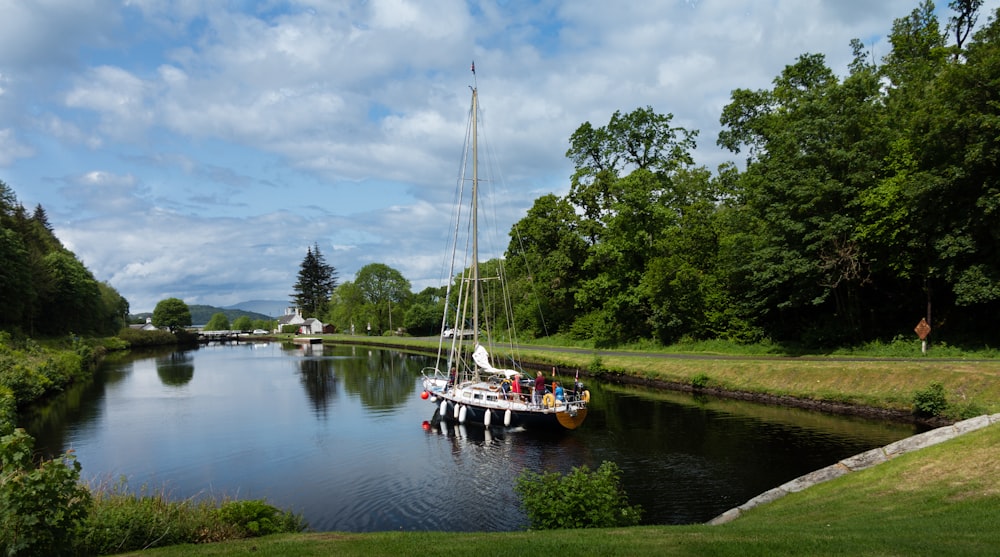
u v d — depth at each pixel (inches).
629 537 411.5
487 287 2908.5
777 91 1919.3
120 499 500.4
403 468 921.5
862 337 1502.2
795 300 1558.8
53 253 3695.9
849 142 1465.3
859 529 409.1
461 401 1245.7
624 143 2384.4
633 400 1425.9
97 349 3661.4
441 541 412.8
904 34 1843.0
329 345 4904.0
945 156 1238.9
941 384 1032.2
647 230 2241.6
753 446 939.3
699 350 1914.4
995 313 1275.8
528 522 679.1
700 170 2423.7
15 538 323.3
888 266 1390.3
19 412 1489.9
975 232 1192.8
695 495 734.5
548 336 2755.9
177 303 6102.4
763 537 392.8
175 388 1959.9
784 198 1563.7
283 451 1045.8
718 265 2023.9
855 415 1119.0
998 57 1123.3
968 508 436.5
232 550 398.0
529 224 2819.9
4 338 2249.0
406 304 5531.5
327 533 475.5
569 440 1058.1
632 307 2222.0
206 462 981.2
